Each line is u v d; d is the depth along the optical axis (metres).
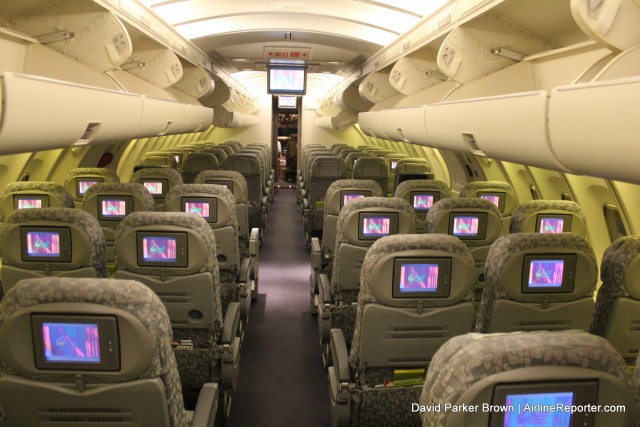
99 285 1.99
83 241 3.48
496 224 4.63
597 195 5.38
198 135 19.22
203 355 3.66
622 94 1.66
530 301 3.09
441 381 1.54
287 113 21.09
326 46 8.98
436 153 11.40
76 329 1.96
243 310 5.24
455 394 1.49
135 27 4.71
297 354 5.37
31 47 3.71
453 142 3.72
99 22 3.94
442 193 6.44
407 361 3.12
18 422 2.13
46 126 2.35
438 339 3.07
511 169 7.45
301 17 7.14
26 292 1.95
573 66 3.67
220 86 11.33
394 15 6.23
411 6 5.46
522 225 4.88
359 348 3.09
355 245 4.40
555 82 3.96
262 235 10.47
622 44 2.37
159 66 5.98
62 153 7.52
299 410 4.30
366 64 9.26
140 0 4.75
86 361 2.00
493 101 2.83
